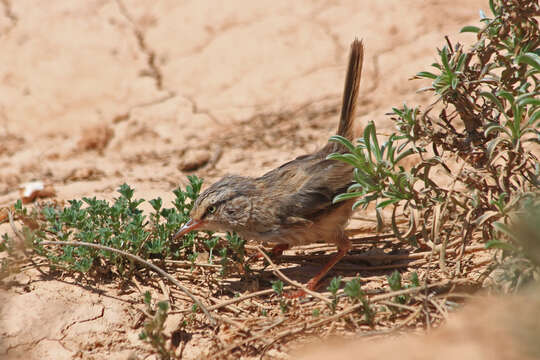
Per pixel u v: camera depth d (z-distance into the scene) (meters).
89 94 19.25
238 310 8.88
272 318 8.45
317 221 9.96
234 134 16.88
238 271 9.74
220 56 19.81
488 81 8.72
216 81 19.08
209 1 21.70
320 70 18.73
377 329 8.13
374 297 8.22
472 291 8.48
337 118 16.78
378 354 7.38
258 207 9.80
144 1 22.17
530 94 7.98
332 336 8.03
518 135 8.29
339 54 19.12
